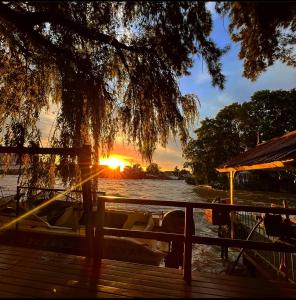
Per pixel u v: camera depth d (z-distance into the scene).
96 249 4.12
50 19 3.34
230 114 46.31
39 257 4.34
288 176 35.22
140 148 4.37
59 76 4.95
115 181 93.06
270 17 2.65
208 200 31.34
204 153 48.16
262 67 3.78
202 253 10.09
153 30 3.43
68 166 4.51
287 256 5.57
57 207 7.75
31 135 4.91
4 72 4.93
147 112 4.29
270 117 43.38
